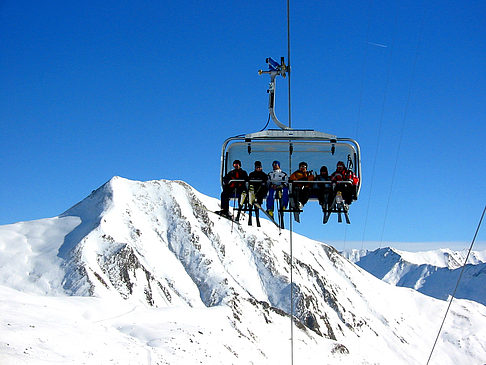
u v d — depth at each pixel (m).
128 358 57.31
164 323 93.00
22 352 44.38
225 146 19.94
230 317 129.25
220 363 81.94
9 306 65.88
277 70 20.52
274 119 20.55
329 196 19.64
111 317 93.25
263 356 112.94
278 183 19.58
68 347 51.62
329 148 19.83
